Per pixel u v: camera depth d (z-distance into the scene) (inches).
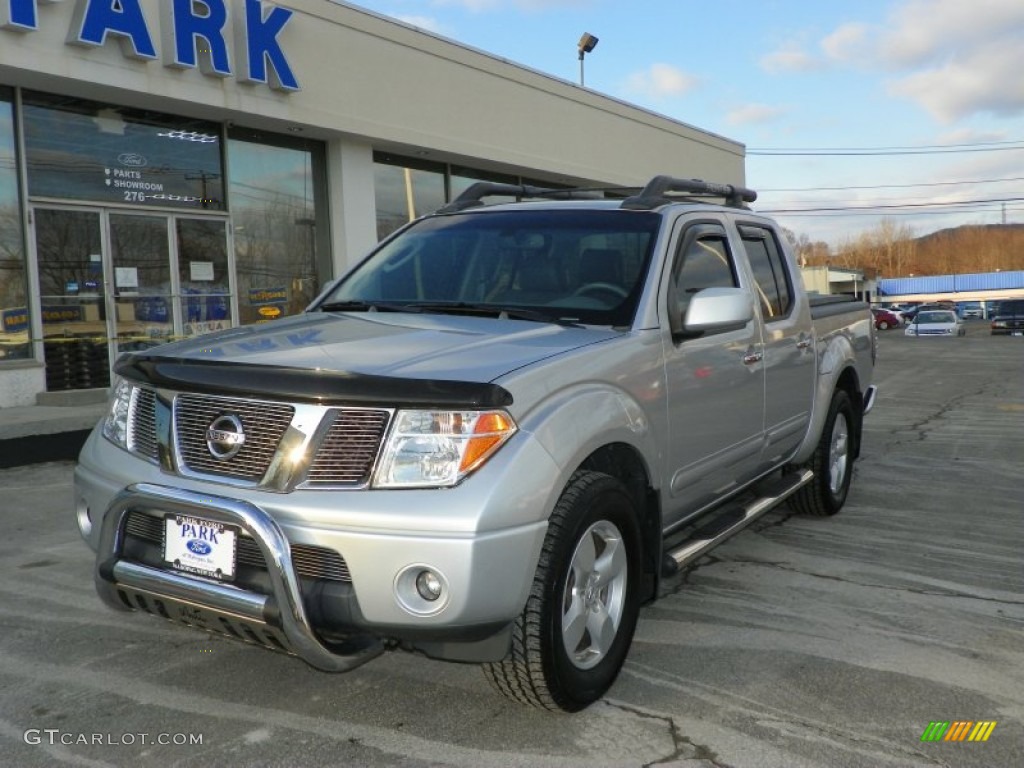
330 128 519.2
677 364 149.6
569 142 724.7
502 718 126.0
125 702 129.7
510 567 108.5
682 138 893.8
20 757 114.1
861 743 120.5
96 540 128.9
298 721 124.6
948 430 409.4
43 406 401.1
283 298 540.4
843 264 5059.1
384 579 106.3
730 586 185.0
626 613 133.8
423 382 108.6
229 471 114.6
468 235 177.2
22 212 411.8
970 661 147.9
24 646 149.6
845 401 242.7
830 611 170.7
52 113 424.2
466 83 618.5
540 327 140.9
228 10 456.1
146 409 125.9
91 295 442.0
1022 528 233.0
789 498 239.8
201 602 112.3
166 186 474.0
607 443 127.2
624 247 159.5
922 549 212.8
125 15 406.6
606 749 117.8
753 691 135.7
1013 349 1066.1
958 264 5098.4
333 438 110.5
